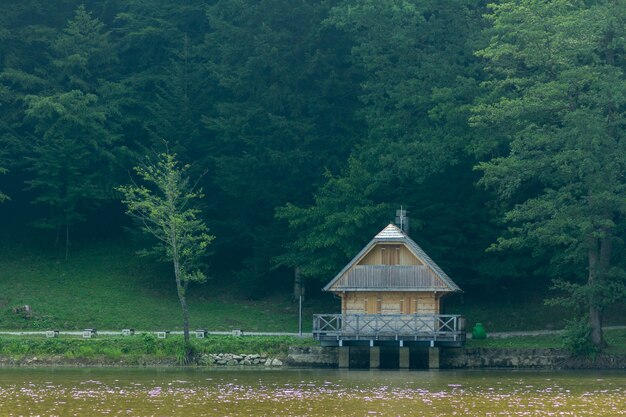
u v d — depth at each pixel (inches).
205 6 4950.8
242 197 4621.1
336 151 4557.1
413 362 3535.9
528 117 3543.3
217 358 3543.3
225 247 4803.2
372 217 4104.3
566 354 3442.4
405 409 2224.4
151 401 2363.4
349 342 3457.2
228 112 4549.7
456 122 4055.1
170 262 4753.9
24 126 4830.2
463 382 2869.1
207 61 4940.9
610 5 3412.9
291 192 4571.9
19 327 4069.9
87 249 4901.6
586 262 3828.7
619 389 2682.1
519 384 2810.0
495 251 4202.8
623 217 3663.9
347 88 4598.9
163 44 5022.1
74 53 4817.9
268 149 4431.6
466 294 4439.0
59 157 4603.8
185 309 3597.4
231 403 2327.8
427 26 4333.2
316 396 2474.2
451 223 4242.1
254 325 4173.2
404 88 4192.9
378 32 4320.9
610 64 3474.4
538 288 4377.5
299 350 3548.2
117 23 5319.9
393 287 3452.3
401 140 4124.0
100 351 3553.2
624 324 4008.4
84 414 2129.7
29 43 4830.2
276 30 4628.4
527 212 3405.5
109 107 4771.2
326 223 4089.6
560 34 3380.9
